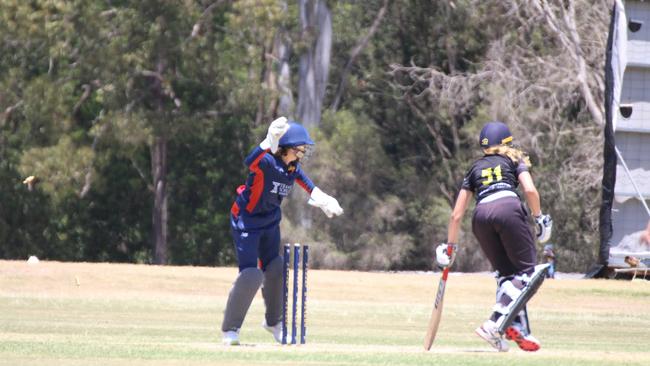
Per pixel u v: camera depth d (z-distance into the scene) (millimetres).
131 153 172500
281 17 164500
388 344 40656
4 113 177000
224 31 178625
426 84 198750
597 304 79938
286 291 37875
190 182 194000
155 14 170000
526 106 171375
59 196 167000
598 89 172750
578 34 174000
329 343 40188
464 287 87312
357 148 173375
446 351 34875
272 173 37469
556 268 171125
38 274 82688
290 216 162750
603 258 109000
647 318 67125
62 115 173125
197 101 180875
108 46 167500
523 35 179625
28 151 168625
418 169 197250
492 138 37219
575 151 171875
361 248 169250
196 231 194000
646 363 30688
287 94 179125
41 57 181625
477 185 36750
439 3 192500
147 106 178000
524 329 35812
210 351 32938
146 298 73438
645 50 108875
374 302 77500
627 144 110625
